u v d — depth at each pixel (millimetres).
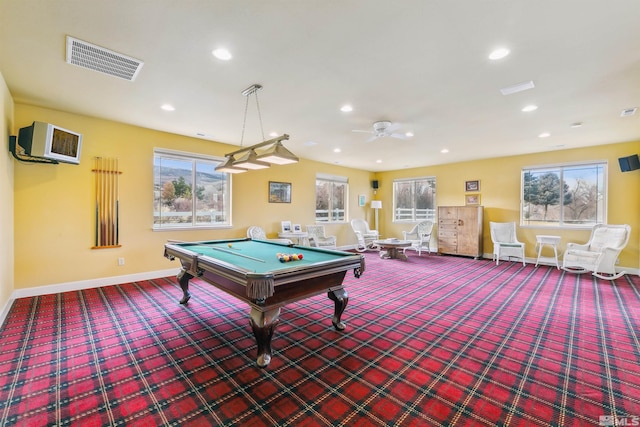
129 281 4504
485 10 1906
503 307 3494
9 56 2502
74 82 2998
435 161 7523
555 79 2887
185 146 5109
